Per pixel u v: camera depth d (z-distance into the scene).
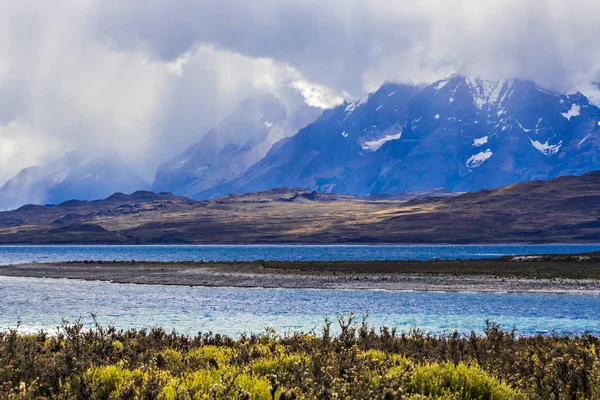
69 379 20.23
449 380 21.56
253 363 24.64
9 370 21.67
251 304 79.50
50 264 175.25
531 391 21.50
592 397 19.70
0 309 74.06
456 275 118.25
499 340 33.03
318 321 61.81
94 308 75.19
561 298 86.19
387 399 18.12
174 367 24.23
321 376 20.47
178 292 98.62
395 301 82.81
